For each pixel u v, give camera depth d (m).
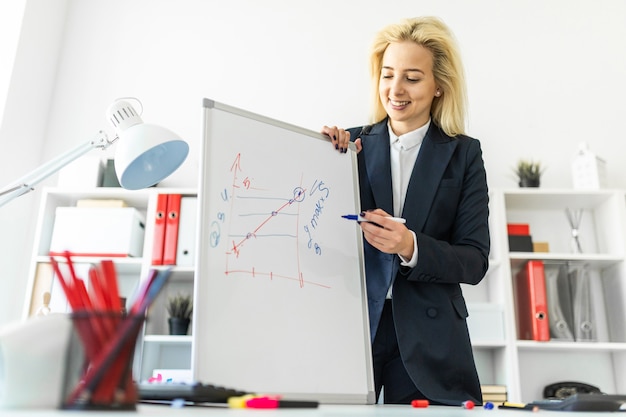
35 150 2.71
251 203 1.16
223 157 1.16
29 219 2.66
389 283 1.31
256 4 2.96
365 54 2.88
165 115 2.81
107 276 0.67
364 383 1.17
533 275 2.34
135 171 1.27
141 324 0.60
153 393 0.75
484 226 1.40
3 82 2.53
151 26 2.94
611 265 2.46
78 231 2.36
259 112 2.81
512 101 2.79
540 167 2.70
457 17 2.91
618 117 2.76
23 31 2.62
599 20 2.90
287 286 1.15
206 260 1.06
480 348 2.41
